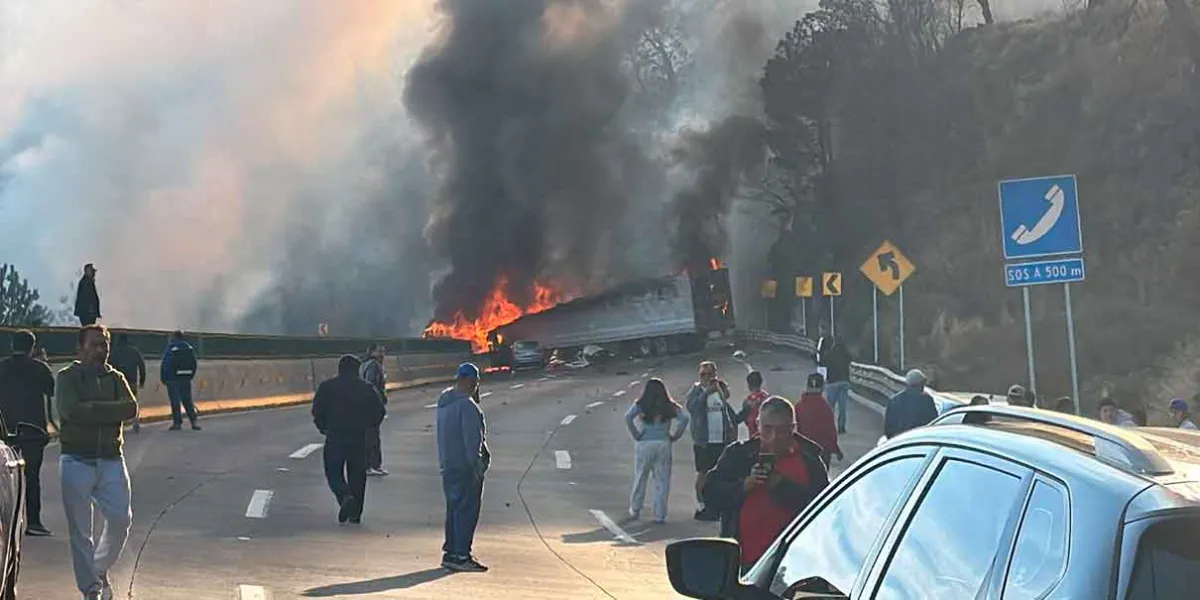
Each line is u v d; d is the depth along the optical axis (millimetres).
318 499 16453
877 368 34719
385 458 21859
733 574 4445
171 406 25766
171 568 11195
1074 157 48906
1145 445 3008
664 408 15805
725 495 8703
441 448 11883
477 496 11922
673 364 63969
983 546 3268
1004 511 3252
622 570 12133
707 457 15062
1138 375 29453
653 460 15805
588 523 15562
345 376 14703
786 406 8508
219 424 27062
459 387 12023
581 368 64125
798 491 8438
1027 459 3283
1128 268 39281
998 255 49469
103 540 9258
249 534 13469
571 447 24500
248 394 32688
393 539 13586
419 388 45938
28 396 12273
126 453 20984
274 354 35344
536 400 38062
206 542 12805
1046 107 52281
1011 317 41812
